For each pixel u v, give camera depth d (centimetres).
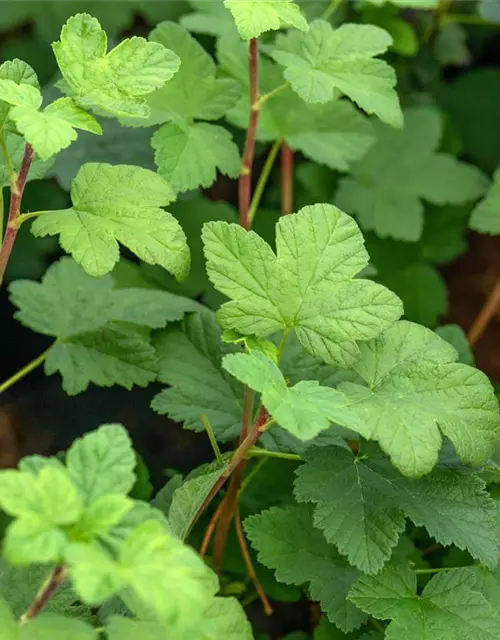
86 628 61
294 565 72
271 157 82
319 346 68
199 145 75
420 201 89
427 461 67
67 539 60
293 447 73
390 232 88
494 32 97
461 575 70
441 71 97
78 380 76
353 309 68
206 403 75
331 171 90
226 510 75
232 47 82
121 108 67
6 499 60
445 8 91
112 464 62
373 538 69
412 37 88
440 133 90
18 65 69
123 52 67
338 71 75
